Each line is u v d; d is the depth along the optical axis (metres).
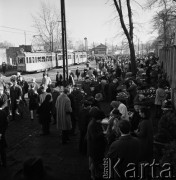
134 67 26.72
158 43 59.78
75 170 8.35
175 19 31.80
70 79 25.81
